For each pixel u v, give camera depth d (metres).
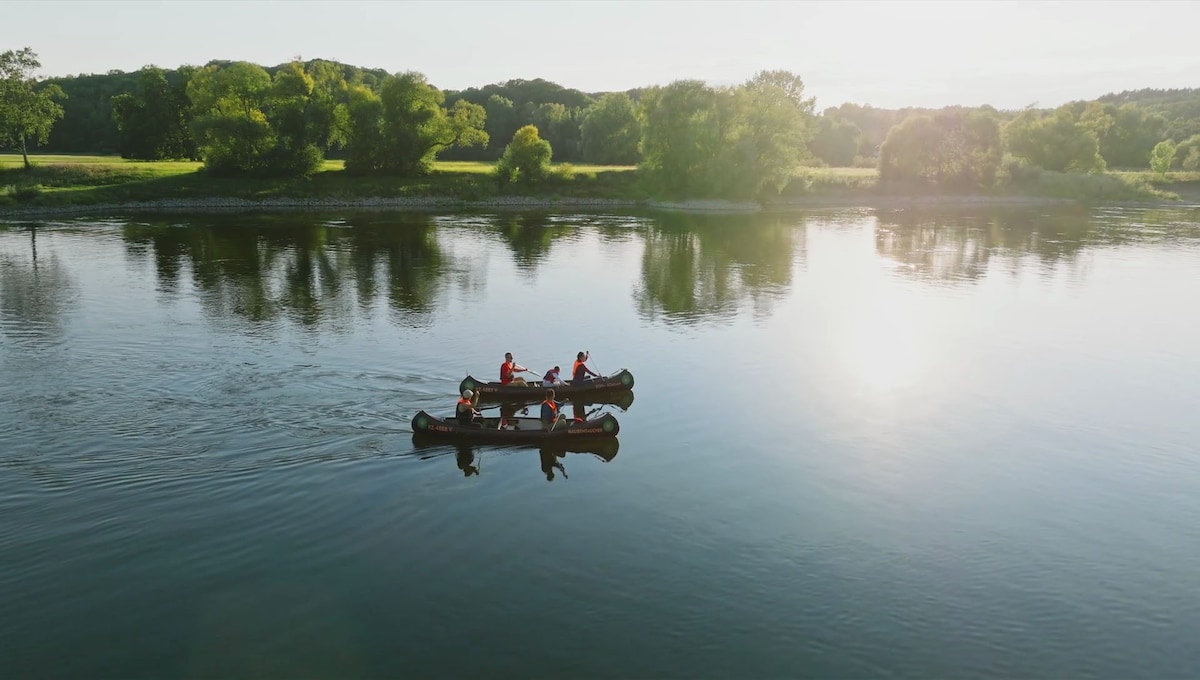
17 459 17.36
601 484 17.47
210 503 15.85
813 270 44.84
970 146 95.75
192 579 13.33
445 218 69.31
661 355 27.27
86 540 14.36
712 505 16.61
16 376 22.81
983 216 78.06
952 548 15.12
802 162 105.94
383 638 12.00
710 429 20.77
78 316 30.42
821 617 12.86
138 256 44.69
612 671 11.44
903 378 25.17
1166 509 16.91
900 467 18.67
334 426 19.73
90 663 11.26
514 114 133.88
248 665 11.32
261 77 82.44
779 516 16.19
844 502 16.88
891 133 96.75
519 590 13.38
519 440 19.39
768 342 29.06
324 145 90.44
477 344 27.89
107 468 17.06
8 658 11.30
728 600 13.24
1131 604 13.49
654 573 14.00
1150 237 61.00
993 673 11.69
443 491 16.84
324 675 11.16
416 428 18.91
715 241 56.81
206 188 74.00
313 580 13.48
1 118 71.25
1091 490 17.72
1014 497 17.30
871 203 91.00
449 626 12.35
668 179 86.50
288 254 46.75
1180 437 20.75
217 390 21.95
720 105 85.31
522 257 47.97
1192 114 183.88
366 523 15.40
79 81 125.56
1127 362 27.28
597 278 41.28
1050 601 13.51
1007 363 26.97
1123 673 11.80
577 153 128.75
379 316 31.61
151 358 24.84
